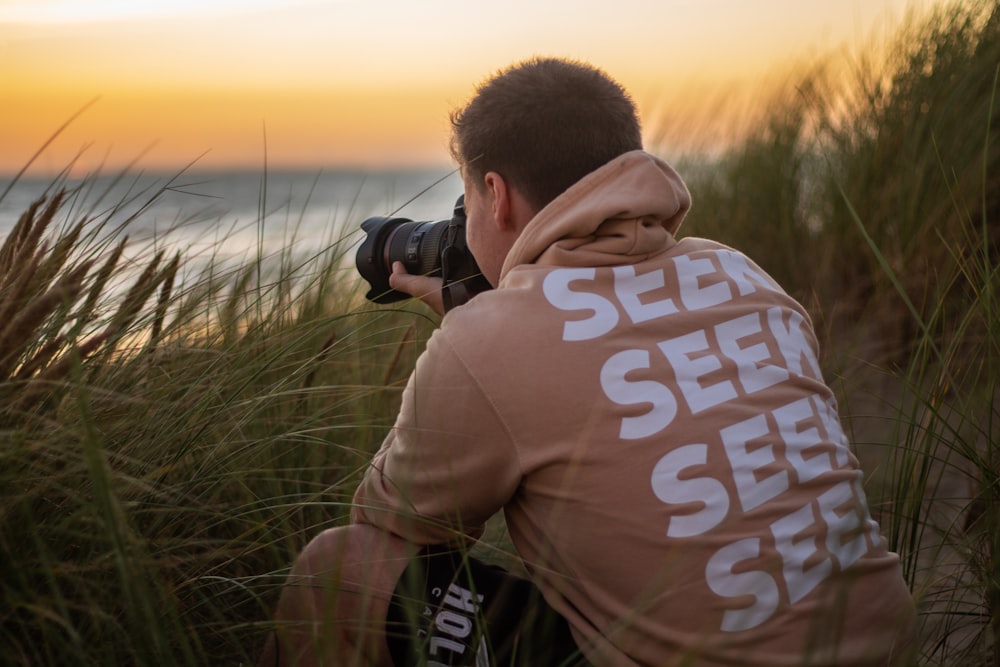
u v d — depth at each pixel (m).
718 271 1.32
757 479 1.16
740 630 1.12
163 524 1.36
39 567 1.19
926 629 1.66
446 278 1.61
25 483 1.21
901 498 1.70
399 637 1.29
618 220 1.28
